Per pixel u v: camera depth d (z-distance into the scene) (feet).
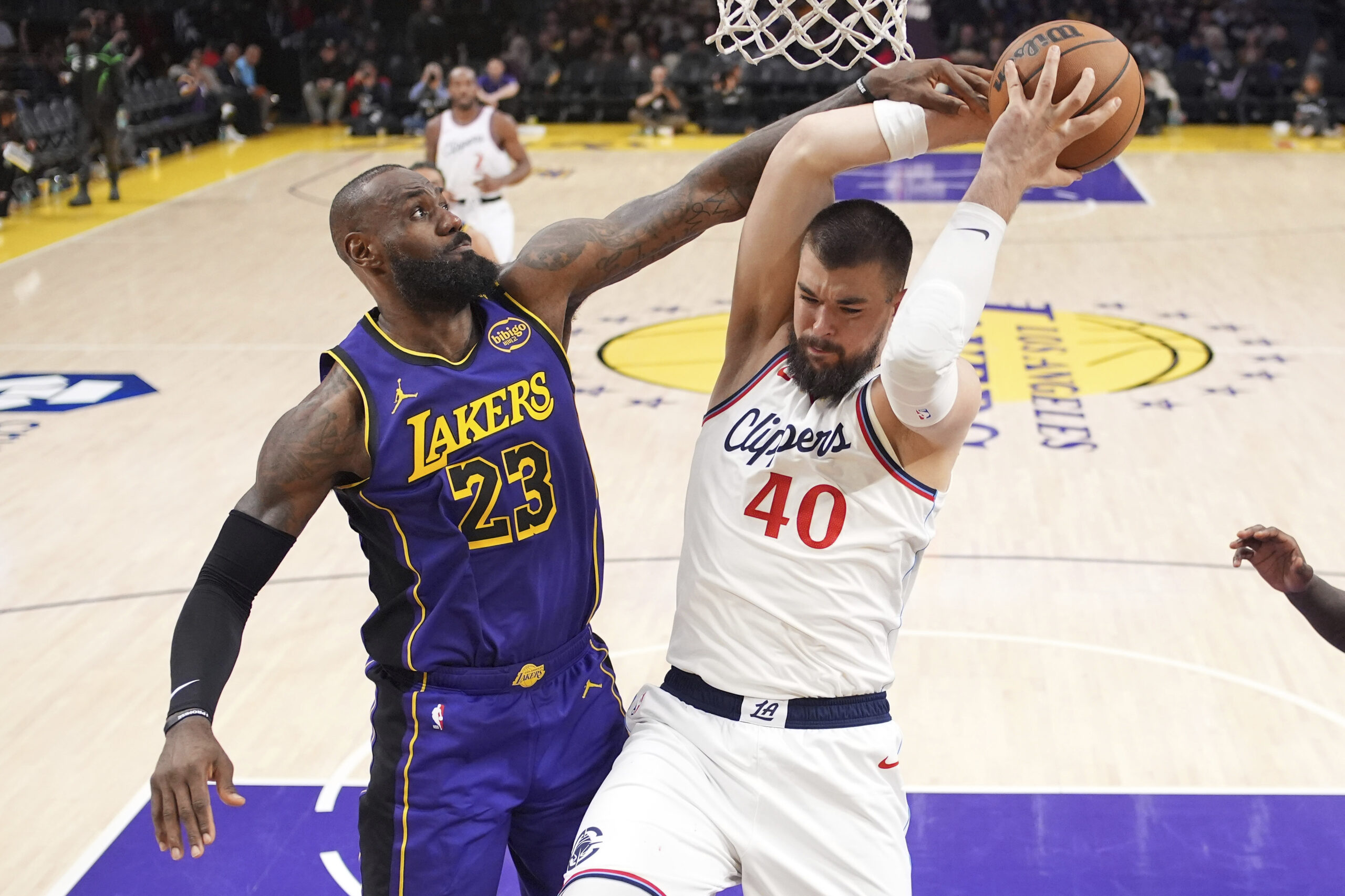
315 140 72.23
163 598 19.60
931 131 8.96
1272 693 16.34
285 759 15.19
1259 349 31.37
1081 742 15.31
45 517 22.63
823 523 8.82
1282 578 10.16
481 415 8.79
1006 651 17.54
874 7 9.06
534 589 9.00
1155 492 22.77
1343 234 44.14
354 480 8.70
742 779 8.77
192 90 69.62
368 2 81.10
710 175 9.81
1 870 13.25
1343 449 24.67
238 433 26.84
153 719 16.30
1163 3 76.54
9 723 16.21
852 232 8.32
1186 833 13.47
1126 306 35.65
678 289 38.37
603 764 9.48
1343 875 12.74
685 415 27.32
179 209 52.11
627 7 78.64
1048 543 20.85
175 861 13.25
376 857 9.20
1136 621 18.26
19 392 29.73
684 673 9.21
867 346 8.69
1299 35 76.89
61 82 65.57
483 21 80.02
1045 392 28.30
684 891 8.46
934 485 8.96
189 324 35.53
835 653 8.83
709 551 9.09
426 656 8.89
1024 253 42.75
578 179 56.59
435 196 8.57
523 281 9.34
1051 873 12.82
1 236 47.11
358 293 38.63
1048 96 7.95
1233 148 64.80
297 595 19.54
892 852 8.93
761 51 9.33
